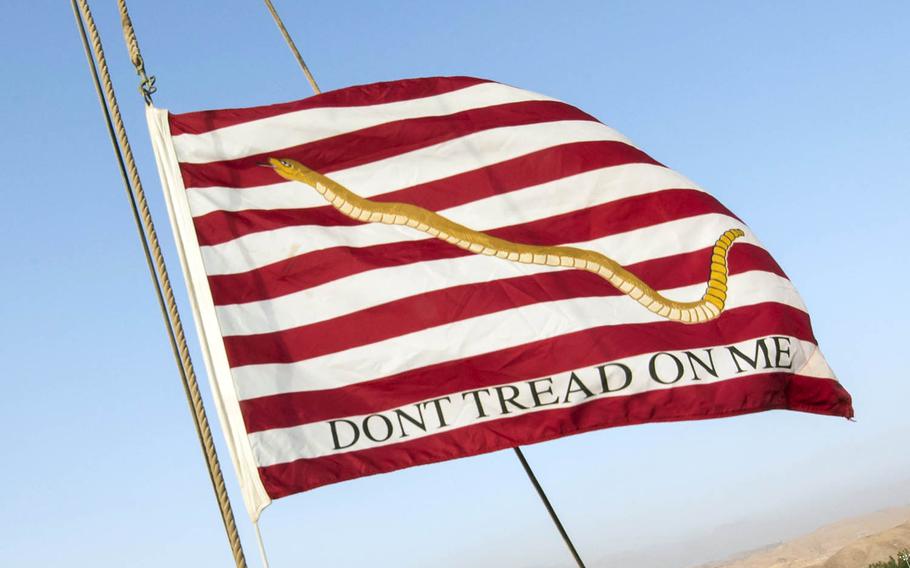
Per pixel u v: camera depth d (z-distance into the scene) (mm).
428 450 7176
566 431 7270
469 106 8406
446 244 7875
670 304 7770
